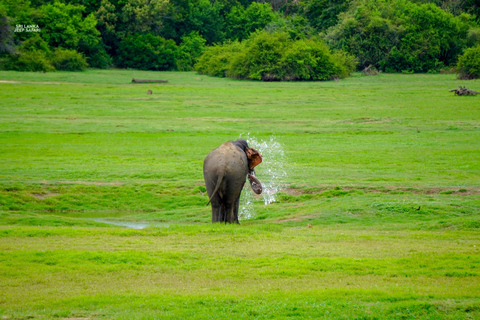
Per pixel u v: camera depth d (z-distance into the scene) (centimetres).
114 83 5175
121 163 2014
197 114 3359
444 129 2827
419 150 2264
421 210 1349
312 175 1831
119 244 970
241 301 671
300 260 869
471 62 5719
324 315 619
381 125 2978
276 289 731
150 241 1002
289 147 2375
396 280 774
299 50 5934
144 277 781
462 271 805
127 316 609
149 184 1712
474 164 1970
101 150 2248
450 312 633
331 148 2348
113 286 741
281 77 5888
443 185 1634
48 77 5347
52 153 2161
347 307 643
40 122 2888
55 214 1496
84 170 1864
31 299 679
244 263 854
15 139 2441
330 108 3675
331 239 1045
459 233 1117
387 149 2303
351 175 1820
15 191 1584
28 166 1905
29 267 803
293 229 1195
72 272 788
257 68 5966
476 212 1348
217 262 856
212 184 1182
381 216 1336
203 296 688
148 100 3925
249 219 1414
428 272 805
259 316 616
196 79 6000
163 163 2023
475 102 3822
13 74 5384
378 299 676
